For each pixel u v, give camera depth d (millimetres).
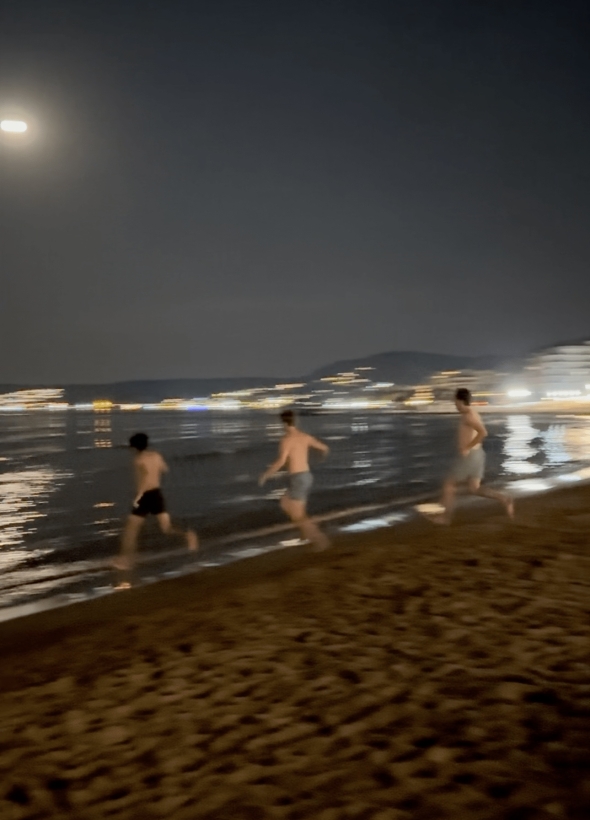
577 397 169875
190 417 144750
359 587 7281
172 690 4934
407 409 174750
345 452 34406
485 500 14797
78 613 7605
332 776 3557
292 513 10484
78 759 4066
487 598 6504
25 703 4977
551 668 4684
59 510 17453
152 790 3643
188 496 18953
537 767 3416
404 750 3732
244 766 3770
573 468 21844
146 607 7602
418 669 4859
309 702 4492
